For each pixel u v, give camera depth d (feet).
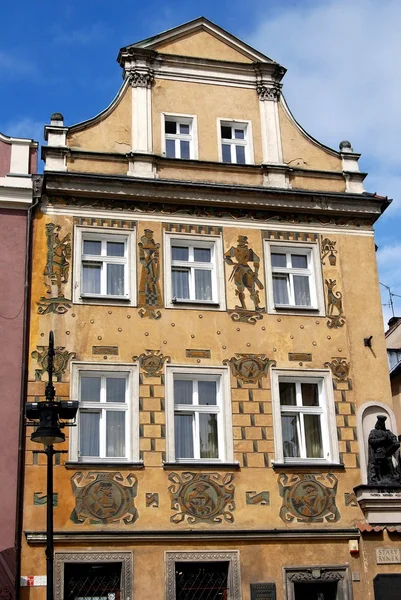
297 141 76.74
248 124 76.18
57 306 65.21
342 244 73.36
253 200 72.02
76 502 59.88
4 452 60.39
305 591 62.80
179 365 65.51
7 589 56.59
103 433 63.10
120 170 71.20
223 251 70.18
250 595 60.75
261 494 63.36
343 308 71.05
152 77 75.10
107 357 64.59
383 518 64.18
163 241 69.26
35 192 67.97
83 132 71.92
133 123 73.20
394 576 62.80
